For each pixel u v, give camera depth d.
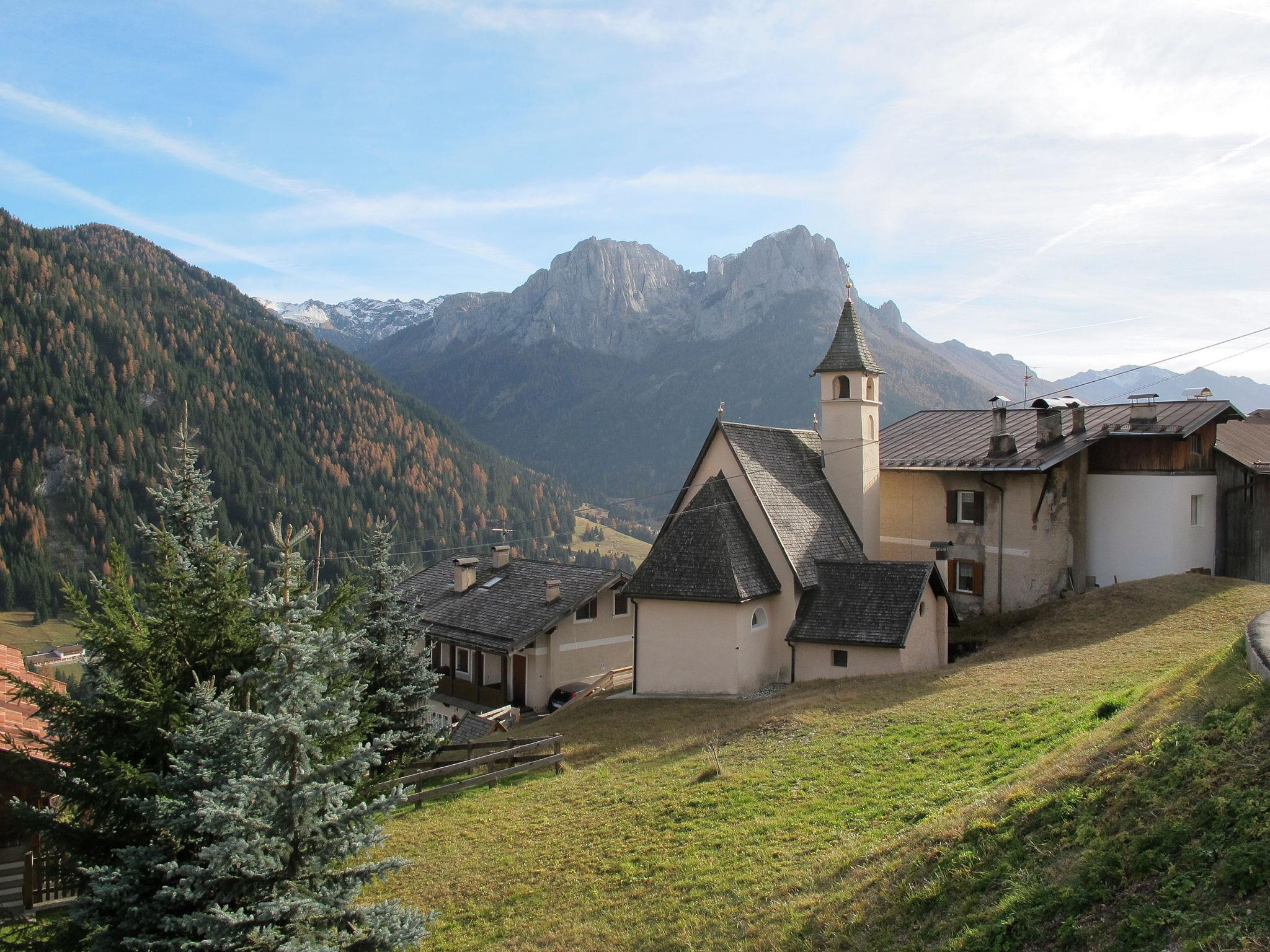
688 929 12.52
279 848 10.89
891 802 15.06
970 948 9.02
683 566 31.22
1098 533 36.97
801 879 12.89
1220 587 31.55
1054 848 9.95
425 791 22.62
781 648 31.50
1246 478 37.75
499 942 13.87
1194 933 7.54
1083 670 22.23
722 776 19.02
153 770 13.49
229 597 15.10
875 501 36.72
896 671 28.38
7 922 16.41
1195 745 10.12
